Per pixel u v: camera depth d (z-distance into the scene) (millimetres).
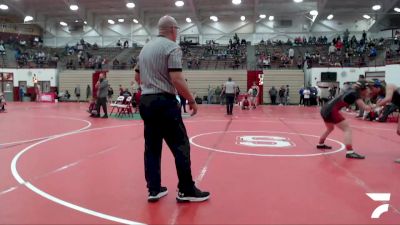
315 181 4930
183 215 3598
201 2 37031
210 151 7207
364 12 38406
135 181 4883
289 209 3787
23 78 35906
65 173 5285
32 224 3354
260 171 5488
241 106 23984
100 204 3924
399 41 32594
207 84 33938
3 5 36031
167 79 3904
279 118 15969
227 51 38062
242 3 37344
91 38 46719
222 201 4047
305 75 32688
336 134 10203
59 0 36750
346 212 3703
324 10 37969
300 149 7559
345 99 6691
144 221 3430
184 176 3967
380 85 6703
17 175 5152
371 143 8570
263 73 33125
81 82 35750
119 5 38688
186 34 45500
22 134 9781
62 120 14141
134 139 8844
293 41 44031
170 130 3934
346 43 36156
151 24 44656
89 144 8031
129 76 35094
